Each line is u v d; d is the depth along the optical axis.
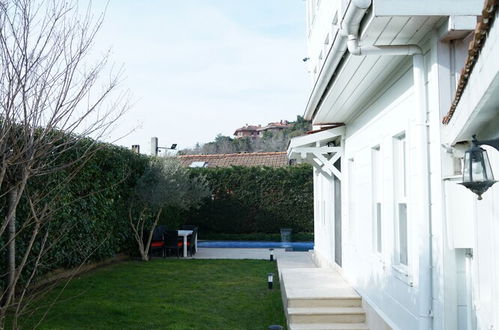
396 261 6.47
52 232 9.70
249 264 14.66
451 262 4.64
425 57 5.10
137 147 23.36
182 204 16.64
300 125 55.75
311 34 14.77
